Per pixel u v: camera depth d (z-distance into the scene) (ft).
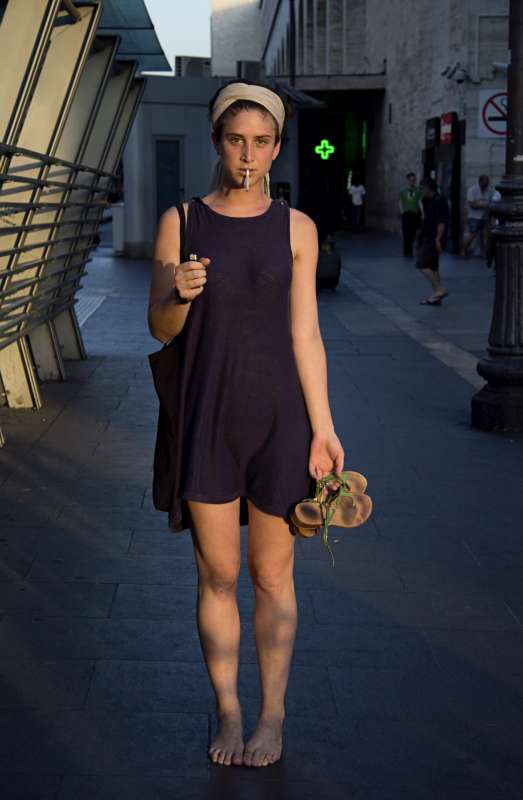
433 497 20.49
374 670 12.92
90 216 37.24
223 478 10.36
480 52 86.69
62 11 27.63
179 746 11.08
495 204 26.58
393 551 17.35
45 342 32.71
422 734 11.41
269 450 10.36
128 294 58.29
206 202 10.41
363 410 28.58
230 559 10.72
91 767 10.64
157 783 10.39
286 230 10.31
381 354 38.24
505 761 10.91
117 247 86.58
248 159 9.95
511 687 12.55
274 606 11.05
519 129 26.43
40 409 28.50
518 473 22.41
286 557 10.91
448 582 16.01
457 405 29.50
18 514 19.04
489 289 62.18
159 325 10.21
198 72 126.41
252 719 11.70
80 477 21.62
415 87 112.78
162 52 39.01
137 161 82.38
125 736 11.25
